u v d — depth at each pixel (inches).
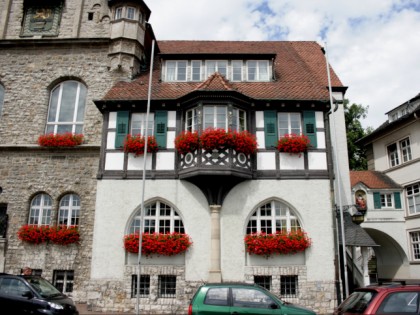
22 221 649.6
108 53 729.0
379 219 949.2
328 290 559.5
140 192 601.3
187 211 589.9
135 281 569.6
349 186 792.9
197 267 569.0
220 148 576.4
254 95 641.0
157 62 779.4
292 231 583.8
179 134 618.2
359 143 1197.1
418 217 916.0
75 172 665.6
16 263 628.4
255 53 700.7
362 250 620.7
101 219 592.4
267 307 350.0
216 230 574.9
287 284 572.1
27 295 402.3
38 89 721.0
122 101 627.8
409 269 931.3
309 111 628.4
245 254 576.1
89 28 754.2
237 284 366.6
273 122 621.0
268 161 607.2
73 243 632.4
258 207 598.5
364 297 294.4
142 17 769.6
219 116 604.4
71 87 734.5
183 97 616.7
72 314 414.3
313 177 600.7
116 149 620.7
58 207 658.8
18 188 663.8
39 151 677.9
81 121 712.4
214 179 578.2
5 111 709.9
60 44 738.2
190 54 699.4
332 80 832.3
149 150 613.3
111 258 577.6
